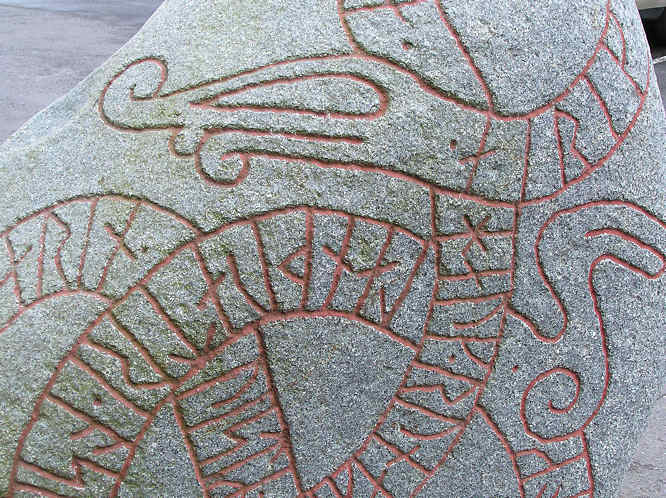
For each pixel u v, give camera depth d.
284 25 0.97
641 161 1.10
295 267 0.94
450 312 1.01
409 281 0.99
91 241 0.94
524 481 1.11
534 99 1.01
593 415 1.13
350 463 1.01
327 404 0.98
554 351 1.08
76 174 0.97
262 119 0.95
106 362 0.92
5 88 2.65
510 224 1.02
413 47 0.97
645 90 1.11
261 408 0.96
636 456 1.43
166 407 0.93
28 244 0.95
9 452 0.91
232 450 0.96
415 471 1.04
